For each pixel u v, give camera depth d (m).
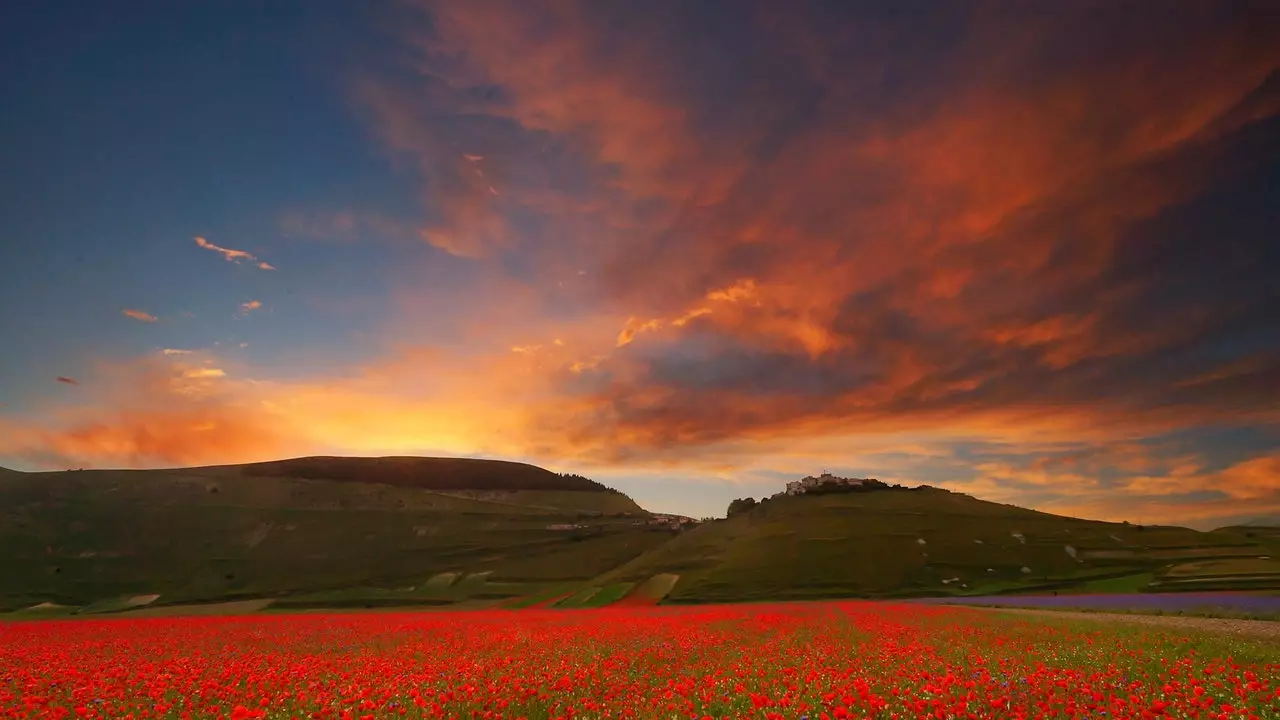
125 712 15.22
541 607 107.94
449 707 15.45
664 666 22.36
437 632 38.97
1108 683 15.54
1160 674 16.89
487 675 20.06
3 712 14.85
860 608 54.88
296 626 45.03
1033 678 15.45
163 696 17.45
